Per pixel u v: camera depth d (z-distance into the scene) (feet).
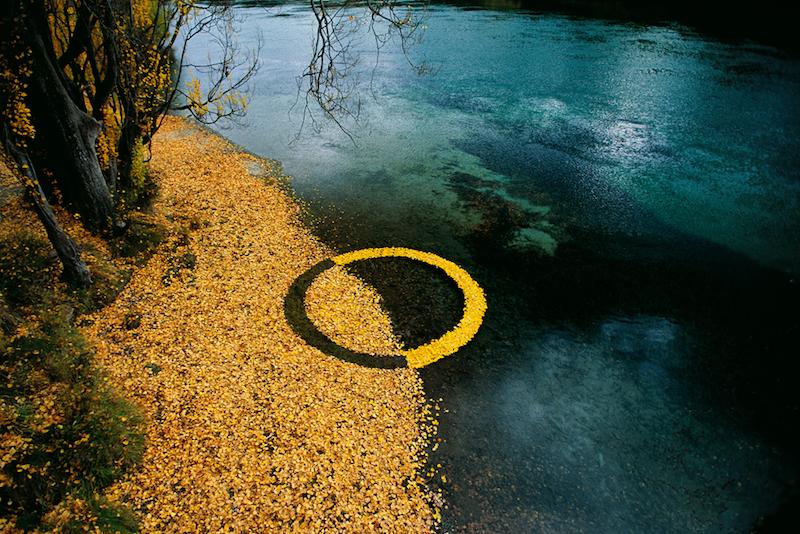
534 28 117.29
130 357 32.24
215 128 73.92
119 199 43.78
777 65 86.43
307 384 31.01
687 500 25.40
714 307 38.29
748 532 23.98
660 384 31.99
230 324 35.68
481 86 86.79
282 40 119.75
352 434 27.96
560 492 25.71
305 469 25.95
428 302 38.93
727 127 66.64
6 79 29.48
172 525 23.29
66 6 36.19
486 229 48.52
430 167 61.00
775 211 49.73
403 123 74.33
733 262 43.09
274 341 34.37
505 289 40.40
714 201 51.67
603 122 70.49
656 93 78.48
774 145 61.72
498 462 27.07
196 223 47.24
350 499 24.73
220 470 25.72
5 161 29.84
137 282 39.22
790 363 33.35
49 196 40.52
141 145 46.80
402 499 25.00
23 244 36.83
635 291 40.04
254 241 45.91
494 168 60.18
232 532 23.11
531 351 34.40
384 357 33.58
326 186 57.11
